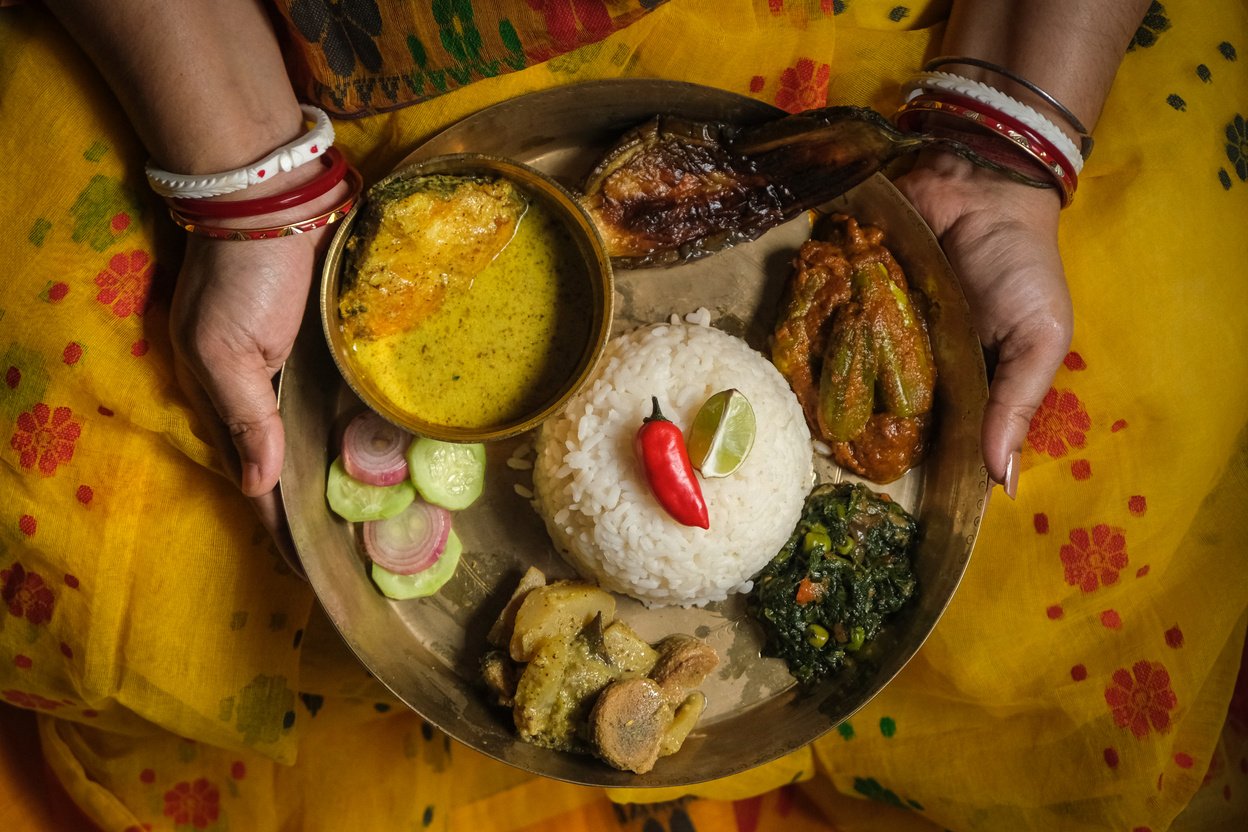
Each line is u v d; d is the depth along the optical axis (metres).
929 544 0.54
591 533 0.52
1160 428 0.59
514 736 0.51
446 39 0.49
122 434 0.53
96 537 0.54
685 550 0.51
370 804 0.64
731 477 0.51
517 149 0.53
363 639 0.51
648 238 0.52
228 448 0.52
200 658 0.56
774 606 0.53
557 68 0.54
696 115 0.51
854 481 0.55
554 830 0.66
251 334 0.48
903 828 0.65
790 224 0.54
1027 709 0.61
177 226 0.52
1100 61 0.54
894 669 0.52
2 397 0.52
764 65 0.56
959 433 0.53
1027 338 0.52
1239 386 0.60
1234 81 0.61
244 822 0.64
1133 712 0.59
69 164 0.50
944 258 0.52
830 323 0.53
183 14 0.46
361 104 0.51
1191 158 0.59
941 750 0.62
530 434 0.55
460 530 0.54
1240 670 0.66
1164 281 0.59
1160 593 0.61
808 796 0.67
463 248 0.49
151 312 0.52
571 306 0.52
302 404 0.51
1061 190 0.53
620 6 0.48
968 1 0.56
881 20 0.59
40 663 0.57
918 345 0.52
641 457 0.49
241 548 0.56
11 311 0.52
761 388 0.52
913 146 0.48
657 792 0.63
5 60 0.49
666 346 0.53
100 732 0.64
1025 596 0.60
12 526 0.54
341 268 0.48
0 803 0.64
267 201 0.47
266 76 0.49
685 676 0.51
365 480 0.51
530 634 0.50
